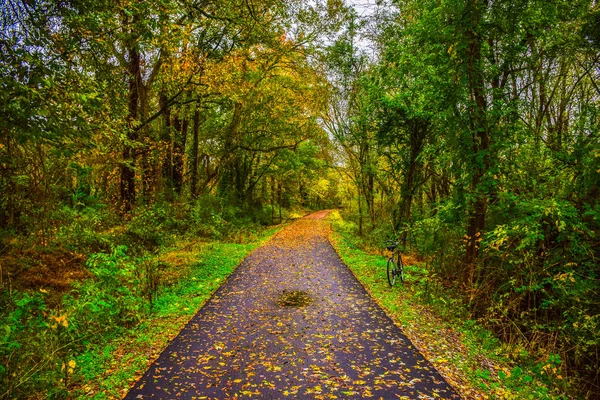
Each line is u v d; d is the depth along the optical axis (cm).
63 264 979
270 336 668
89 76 769
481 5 841
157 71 1597
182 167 2350
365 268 1344
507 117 1025
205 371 528
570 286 699
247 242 2088
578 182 759
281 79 2570
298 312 816
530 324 756
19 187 943
